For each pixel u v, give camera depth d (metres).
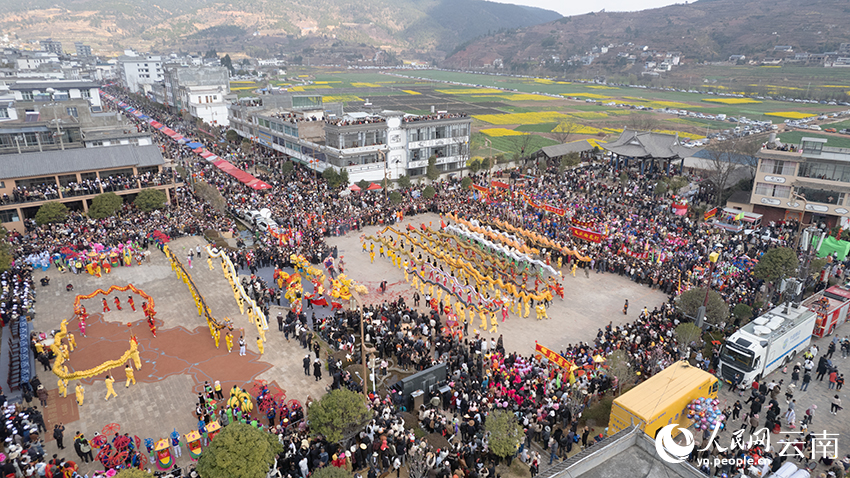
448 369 37.59
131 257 60.47
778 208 70.44
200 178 84.69
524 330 45.88
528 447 31.17
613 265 57.97
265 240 63.06
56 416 34.06
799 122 166.62
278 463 28.23
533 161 107.81
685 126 162.88
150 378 38.41
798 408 34.78
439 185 91.12
